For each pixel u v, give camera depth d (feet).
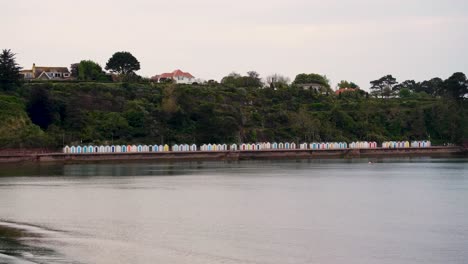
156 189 328.70
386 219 228.22
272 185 353.51
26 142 575.38
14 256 165.68
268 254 171.73
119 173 442.91
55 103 644.69
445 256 169.27
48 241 185.57
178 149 638.12
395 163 595.88
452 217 233.14
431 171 474.08
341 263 162.91
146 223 217.77
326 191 321.32
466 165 558.97
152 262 162.81
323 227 211.00
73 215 234.99
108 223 217.36
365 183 368.89
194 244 183.32
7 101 614.75
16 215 234.58
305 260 165.78
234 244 183.62
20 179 387.96
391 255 170.81
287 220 225.35
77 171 463.42
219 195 301.43
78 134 624.18
